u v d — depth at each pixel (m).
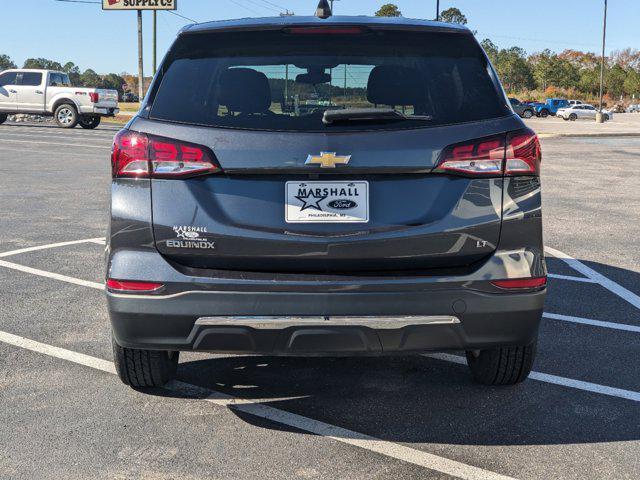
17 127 28.36
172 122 3.05
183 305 3.00
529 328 3.15
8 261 6.68
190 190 3.01
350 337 3.00
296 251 2.98
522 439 3.20
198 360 4.22
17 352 4.28
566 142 27.41
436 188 3.02
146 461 2.98
